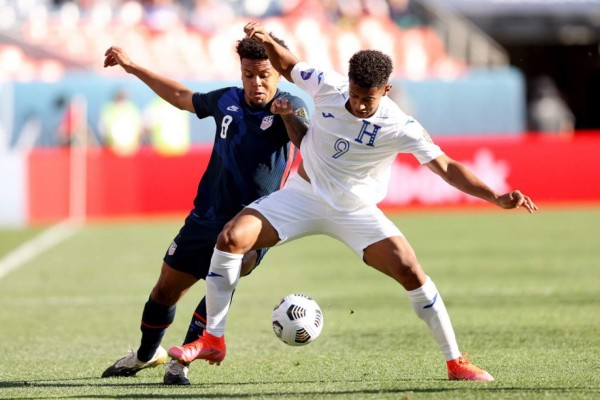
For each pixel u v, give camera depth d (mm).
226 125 22516
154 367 25391
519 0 101750
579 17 101938
